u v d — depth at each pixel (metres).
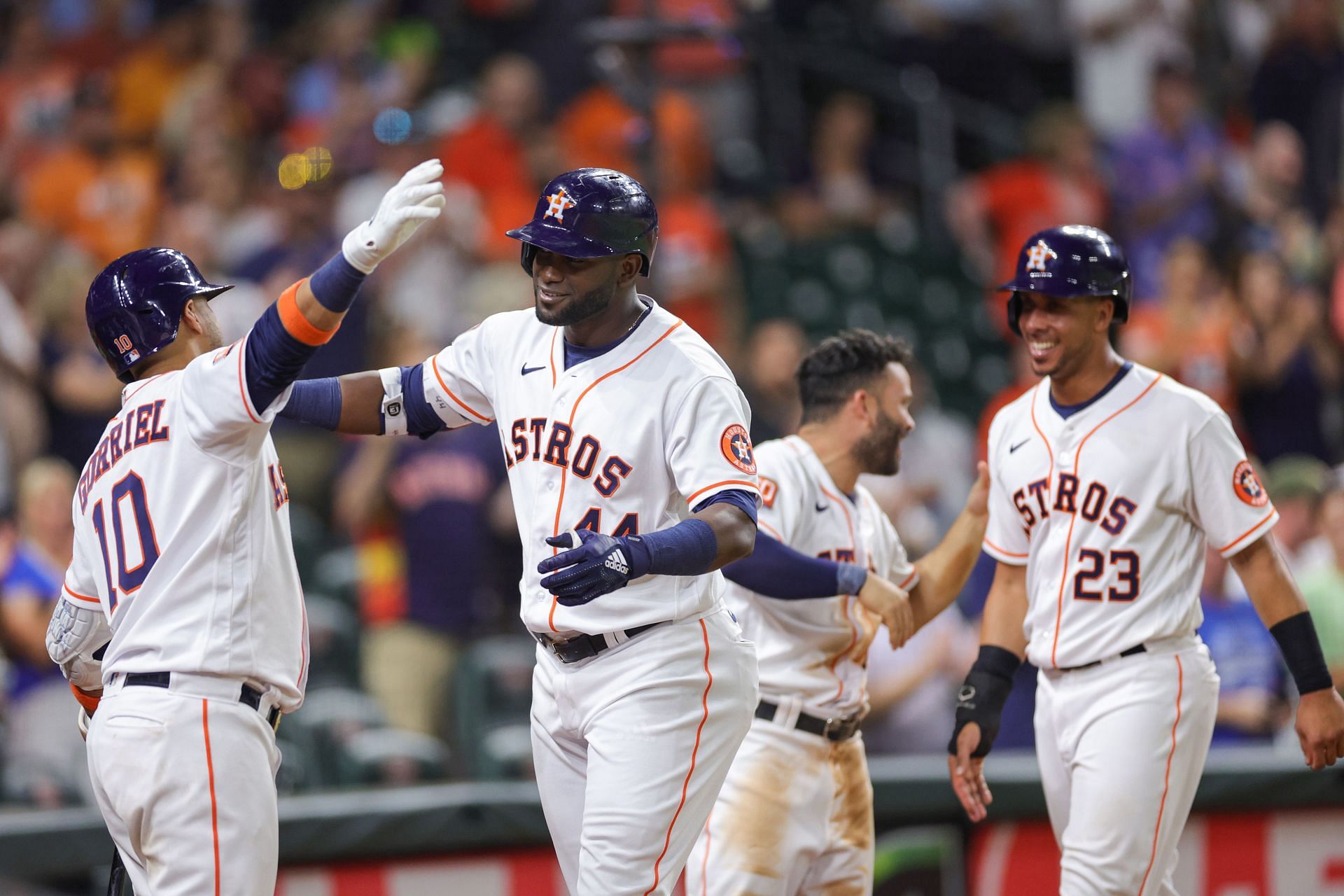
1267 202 40.38
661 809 12.01
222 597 11.98
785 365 29.28
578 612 12.12
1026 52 45.78
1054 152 40.88
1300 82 42.09
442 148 35.19
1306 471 25.75
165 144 36.84
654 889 12.09
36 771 21.58
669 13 37.56
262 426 11.83
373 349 29.88
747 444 12.01
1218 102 43.28
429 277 30.77
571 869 12.99
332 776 23.00
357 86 37.47
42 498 23.39
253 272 31.75
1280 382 33.38
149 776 11.77
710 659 12.33
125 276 12.58
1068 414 14.66
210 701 11.95
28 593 22.81
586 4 39.56
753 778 14.59
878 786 18.75
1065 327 14.33
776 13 44.19
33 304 30.75
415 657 25.19
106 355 12.73
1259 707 23.67
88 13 41.53
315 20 41.47
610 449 12.04
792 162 41.03
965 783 15.02
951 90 45.06
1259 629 24.02
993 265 40.06
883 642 23.64
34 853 17.02
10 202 35.25
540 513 12.27
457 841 18.03
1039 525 14.70
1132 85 43.53
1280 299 33.78
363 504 26.64
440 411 13.23
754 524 11.75
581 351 12.42
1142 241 38.59
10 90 38.94
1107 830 14.02
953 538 15.45
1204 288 35.50
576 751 12.77
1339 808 19.28
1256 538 14.12
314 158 33.50
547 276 11.97
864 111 41.53
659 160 25.31
